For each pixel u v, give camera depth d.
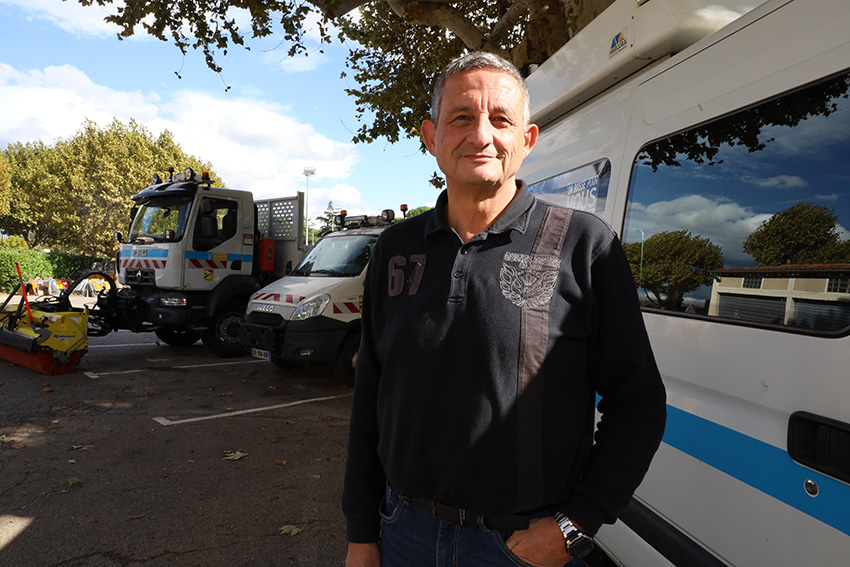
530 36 6.46
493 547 1.19
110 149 25.44
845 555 1.29
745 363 1.64
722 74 1.84
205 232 7.96
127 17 7.62
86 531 3.28
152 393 6.32
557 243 1.24
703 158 1.90
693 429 1.87
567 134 2.99
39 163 29.45
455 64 1.35
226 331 8.41
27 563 2.94
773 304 1.58
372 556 1.46
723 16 2.02
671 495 1.96
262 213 9.52
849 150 1.39
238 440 4.88
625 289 1.21
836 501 1.33
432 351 1.24
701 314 1.88
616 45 2.37
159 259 7.89
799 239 1.52
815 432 1.38
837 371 1.34
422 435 1.24
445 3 7.57
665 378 2.04
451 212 1.38
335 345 6.43
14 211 30.02
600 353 1.22
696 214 1.93
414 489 1.27
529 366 1.17
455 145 1.31
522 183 1.40
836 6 1.44
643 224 2.22
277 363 7.69
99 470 4.15
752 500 1.59
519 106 1.34
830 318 1.39
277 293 6.70
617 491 1.16
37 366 6.94
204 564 2.97
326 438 4.98
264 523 3.42
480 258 1.26
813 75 1.49
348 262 7.00
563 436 1.18
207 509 3.59
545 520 1.18
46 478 3.98
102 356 8.39
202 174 8.44
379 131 9.91
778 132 1.60
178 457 4.45
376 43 9.19
